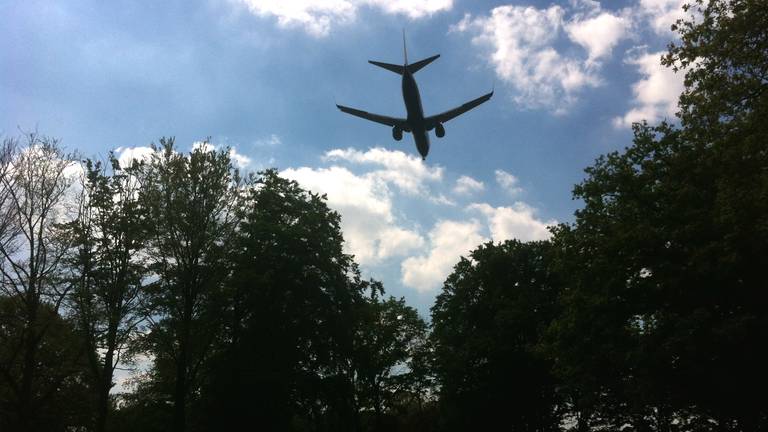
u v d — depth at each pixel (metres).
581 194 32.09
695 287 26.02
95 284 30.39
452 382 48.94
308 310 39.97
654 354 25.23
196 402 36.81
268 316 37.69
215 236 34.25
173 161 34.12
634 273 28.62
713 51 20.09
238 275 35.72
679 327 24.56
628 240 27.72
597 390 30.34
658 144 29.81
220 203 35.00
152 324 31.78
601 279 29.48
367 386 54.50
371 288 44.41
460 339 50.09
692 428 29.31
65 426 34.84
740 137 22.11
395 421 56.53
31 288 29.66
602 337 28.97
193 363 36.25
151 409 37.88
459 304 51.50
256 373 35.09
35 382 33.50
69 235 30.73
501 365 46.62
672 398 26.25
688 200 26.97
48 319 29.64
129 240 31.42
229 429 35.59
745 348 23.89
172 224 32.81
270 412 36.16
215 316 35.03
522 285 48.66
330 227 43.78
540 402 46.94
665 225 27.83
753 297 24.38
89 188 32.34
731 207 22.84
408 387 55.97
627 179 29.67
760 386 24.36
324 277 41.72
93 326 29.34
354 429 52.59
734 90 20.06
